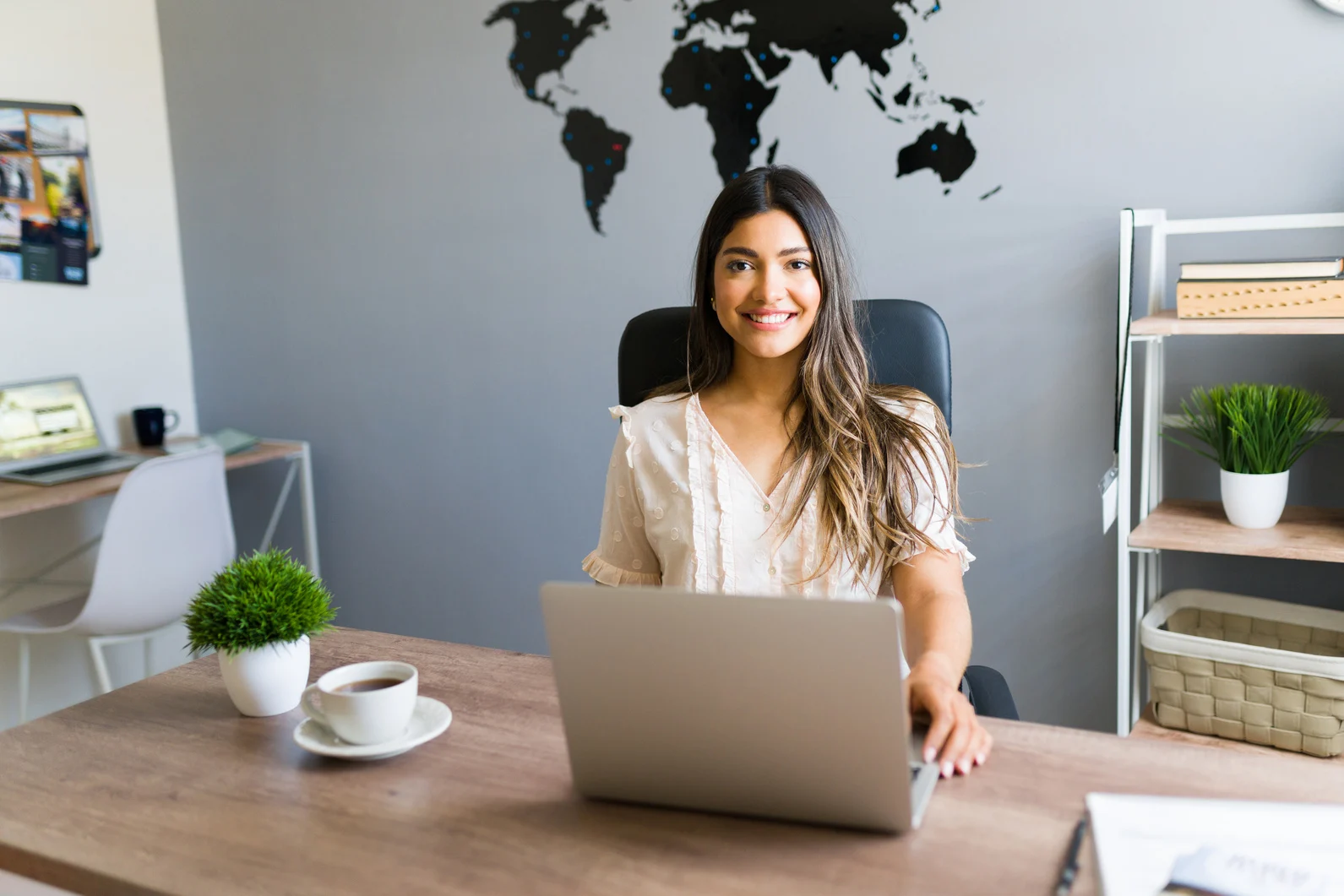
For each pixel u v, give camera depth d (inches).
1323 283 67.0
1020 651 90.0
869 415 54.9
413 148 107.7
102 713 44.3
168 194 120.9
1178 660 71.6
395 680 41.3
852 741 31.1
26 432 101.1
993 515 89.2
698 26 93.4
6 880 36.7
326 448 118.9
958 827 32.6
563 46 99.0
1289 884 26.2
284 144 114.1
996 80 83.7
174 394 123.0
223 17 114.5
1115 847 28.1
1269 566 80.7
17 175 105.1
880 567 54.0
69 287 110.7
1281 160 76.6
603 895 29.6
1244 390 72.4
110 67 113.7
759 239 52.7
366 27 107.7
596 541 106.1
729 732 32.4
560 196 101.7
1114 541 85.4
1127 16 79.3
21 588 107.2
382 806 35.4
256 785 37.2
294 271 116.5
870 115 88.3
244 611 42.6
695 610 31.4
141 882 31.2
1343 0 72.4
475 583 113.3
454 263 108.0
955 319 88.1
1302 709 67.7
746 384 56.5
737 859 31.4
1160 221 75.9
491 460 110.0
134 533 88.8
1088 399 84.6
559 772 37.6
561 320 104.0
